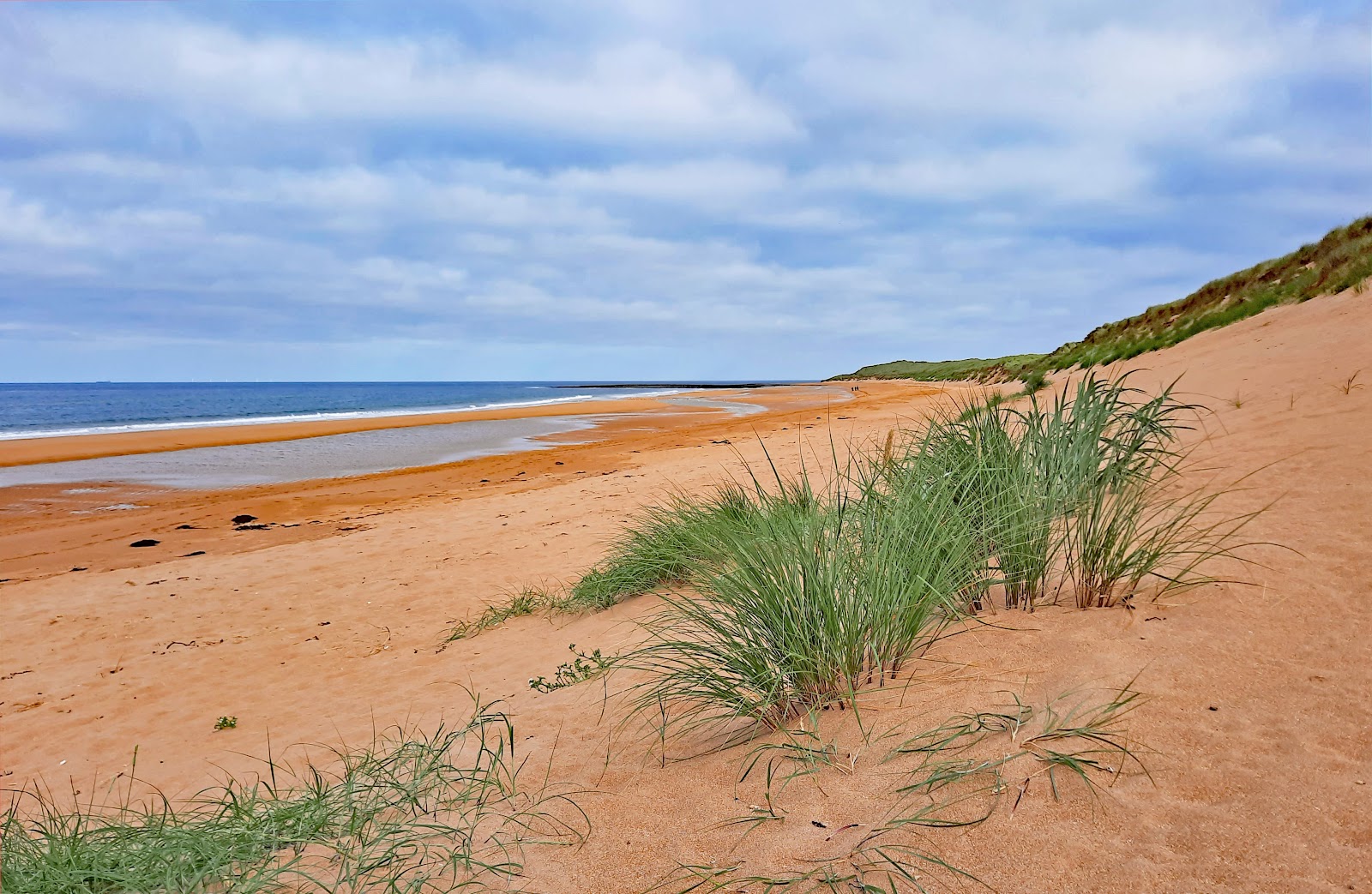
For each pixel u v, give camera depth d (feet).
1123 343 65.46
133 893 8.27
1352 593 8.90
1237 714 7.00
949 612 10.98
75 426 117.08
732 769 8.48
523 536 32.68
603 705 12.54
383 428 105.09
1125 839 5.72
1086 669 8.42
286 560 32.45
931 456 15.15
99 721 17.28
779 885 6.13
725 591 10.55
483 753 11.06
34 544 38.83
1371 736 6.29
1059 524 11.80
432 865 7.59
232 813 9.89
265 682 18.78
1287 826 5.49
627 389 461.78
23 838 9.71
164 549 36.52
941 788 6.89
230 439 89.40
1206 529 12.12
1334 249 48.26
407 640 21.01
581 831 7.81
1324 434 15.81
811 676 9.46
